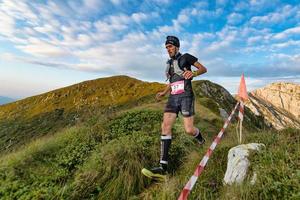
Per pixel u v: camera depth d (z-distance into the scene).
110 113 11.66
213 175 6.07
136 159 7.25
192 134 6.93
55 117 95.69
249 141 6.95
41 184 6.99
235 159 5.72
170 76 6.93
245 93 7.49
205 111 16.72
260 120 64.94
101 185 6.77
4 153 12.39
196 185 5.73
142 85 110.75
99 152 8.11
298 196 4.19
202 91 49.38
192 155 7.54
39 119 98.50
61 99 116.81
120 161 7.19
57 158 8.48
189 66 6.72
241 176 5.32
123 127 10.15
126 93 105.38
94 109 12.11
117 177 6.88
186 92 6.64
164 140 6.77
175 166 7.54
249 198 4.64
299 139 6.11
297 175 4.62
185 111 6.64
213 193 5.50
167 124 6.78
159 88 104.00
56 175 7.43
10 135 81.38
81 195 6.55
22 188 7.00
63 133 11.15
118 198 6.47
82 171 7.39
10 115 113.19
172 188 5.82
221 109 24.94
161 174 6.67
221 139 8.40
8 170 7.91
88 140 9.34
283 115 171.00
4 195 6.78
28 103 123.56
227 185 5.36
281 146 5.79
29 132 78.25
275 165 5.11
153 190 6.28
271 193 4.56
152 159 7.61
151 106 17.06
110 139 9.43
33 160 8.46
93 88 117.38
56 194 6.51
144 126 10.23
